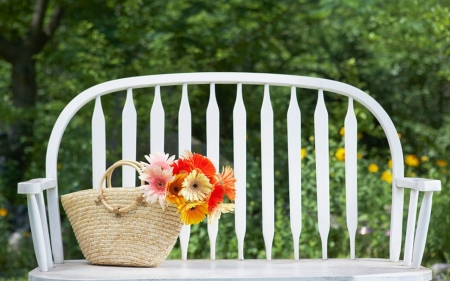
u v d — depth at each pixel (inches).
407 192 160.2
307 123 232.5
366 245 156.9
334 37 274.5
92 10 253.0
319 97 96.2
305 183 158.2
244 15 239.6
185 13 232.7
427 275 78.7
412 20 207.2
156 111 95.6
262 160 94.8
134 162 83.9
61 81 273.0
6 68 297.3
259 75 96.3
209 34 231.8
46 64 275.1
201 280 72.1
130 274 75.7
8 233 216.7
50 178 89.1
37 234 79.4
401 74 273.1
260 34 238.8
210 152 95.0
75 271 79.1
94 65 210.1
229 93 232.2
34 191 78.2
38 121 251.1
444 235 154.5
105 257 83.7
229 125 232.4
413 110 277.4
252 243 161.8
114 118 203.6
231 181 83.6
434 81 271.7
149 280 71.8
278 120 217.3
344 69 255.0
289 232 156.5
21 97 256.8
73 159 205.6
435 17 188.4
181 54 233.9
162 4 231.0
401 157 91.7
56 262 89.1
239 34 238.7
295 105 95.9
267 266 84.3
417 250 81.8
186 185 80.0
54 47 278.1
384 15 207.0
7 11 262.8
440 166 207.0
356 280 73.6
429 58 227.6
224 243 159.9
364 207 166.1
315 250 155.3
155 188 81.4
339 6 256.1
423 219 81.5
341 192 159.3
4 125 263.4
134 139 95.1
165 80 96.3
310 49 262.1
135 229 83.0
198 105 223.1
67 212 86.9
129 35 229.3
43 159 244.1
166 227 83.4
